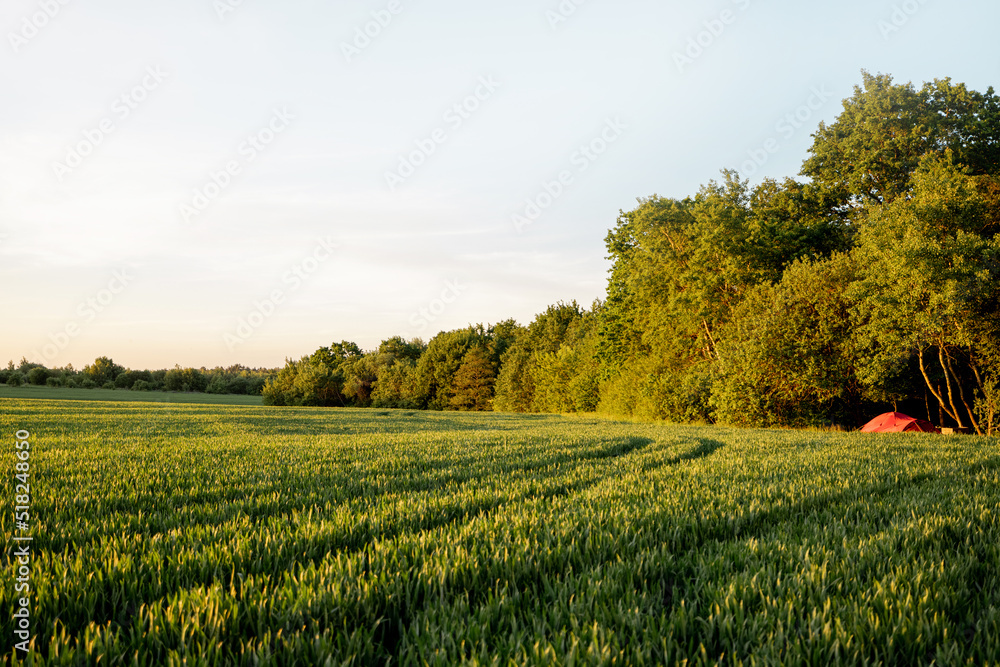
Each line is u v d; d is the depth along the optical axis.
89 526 5.16
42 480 8.14
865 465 10.12
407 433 23.09
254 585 3.50
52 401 56.41
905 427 23.55
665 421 37.28
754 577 3.57
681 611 3.08
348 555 4.25
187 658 2.56
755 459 11.46
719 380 31.41
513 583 3.68
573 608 3.20
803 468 9.71
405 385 95.62
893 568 3.89
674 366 39.38
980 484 7.81
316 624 2.92
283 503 6.73
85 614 3.18
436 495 7.27
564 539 4.71
